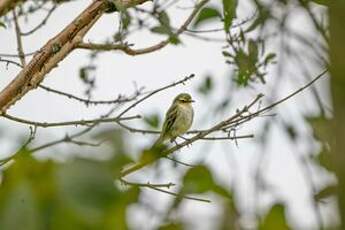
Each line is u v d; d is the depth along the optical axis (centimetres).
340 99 685
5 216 223
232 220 404
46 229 227
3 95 941
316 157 865
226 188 368
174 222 402
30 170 241
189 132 1086
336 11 738
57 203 229
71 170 235
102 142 259
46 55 961
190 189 365
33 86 963
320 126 921
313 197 671
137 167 335
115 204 237
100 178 235
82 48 1046
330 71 708
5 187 238
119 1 934
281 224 364
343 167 644
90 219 230
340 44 722
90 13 975
